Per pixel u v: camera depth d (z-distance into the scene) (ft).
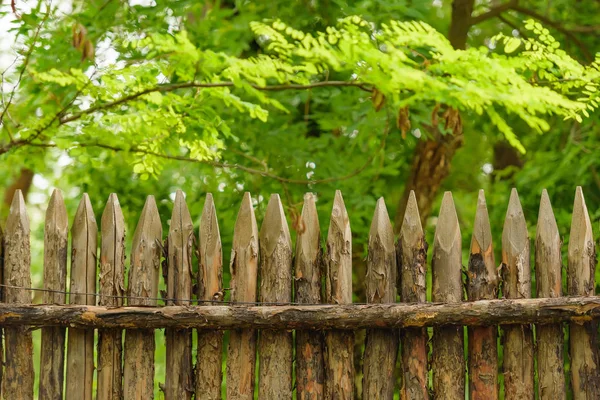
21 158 17.57
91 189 21.39
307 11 20.42
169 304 12.14
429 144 21.75
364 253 21.93
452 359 11.94
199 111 14.79
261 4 21.34
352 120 20.45
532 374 11.89
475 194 30.12
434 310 11.53
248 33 20.68
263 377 12.12
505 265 11.98
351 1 19.22
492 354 11.93
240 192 20.97
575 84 13.64
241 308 11.71
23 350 12.16
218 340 12.19
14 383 12.16
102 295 12.12
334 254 12.14
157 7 17.83
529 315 11.41
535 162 24.11
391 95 15.47
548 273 11.88
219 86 13.67
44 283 12.23
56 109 16.06
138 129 14.56
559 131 24.09
